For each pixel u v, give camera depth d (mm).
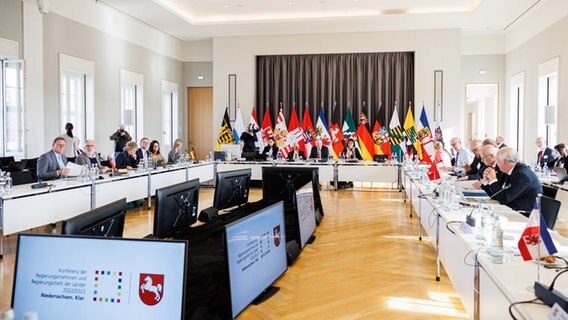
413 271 4070
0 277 3816
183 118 12906
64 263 1753
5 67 7219
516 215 3277
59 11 7938
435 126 10719
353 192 9227
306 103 11602
